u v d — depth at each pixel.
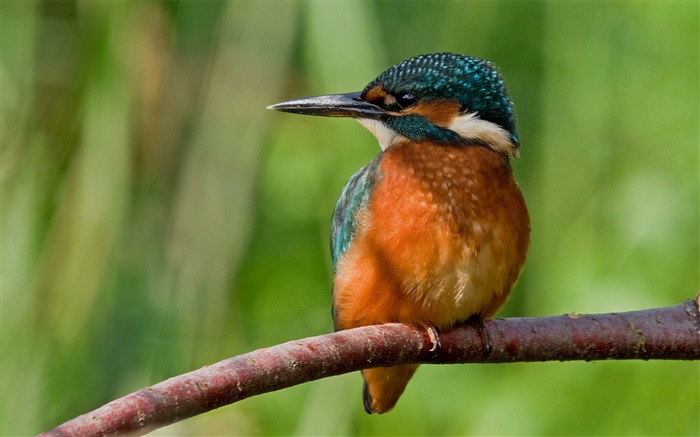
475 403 12.09
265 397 12.24
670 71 12.31
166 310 11.07
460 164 8.18
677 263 12.10
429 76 8.63
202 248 11.37
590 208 12.26
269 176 12.79
